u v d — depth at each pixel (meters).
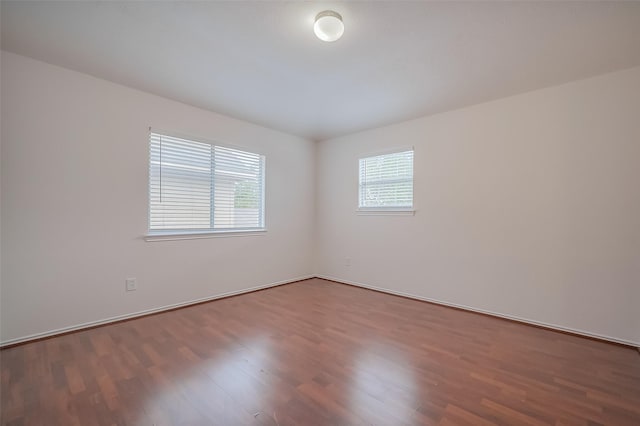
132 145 2.85
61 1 1.68
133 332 2.53
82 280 2.57
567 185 2.64
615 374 1.91
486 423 1.44
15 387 1.71
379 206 4.06
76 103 2.53
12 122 2.25
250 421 1.44
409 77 2.57
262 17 1.81
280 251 4.33
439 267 3.43
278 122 3.86
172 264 3.15
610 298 2.44
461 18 1.79
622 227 2.40
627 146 2.38
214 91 2.90
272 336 2.47
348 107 3.29
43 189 2.38
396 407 1.55
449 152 3.37
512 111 2.93
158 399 1.61
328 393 1.67
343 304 3.39
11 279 2.26
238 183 3.83
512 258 2.92
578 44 2.04
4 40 2.07
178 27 1.92
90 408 1.53
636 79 2.35
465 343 2.36
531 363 2.04
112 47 2.16
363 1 1.65
